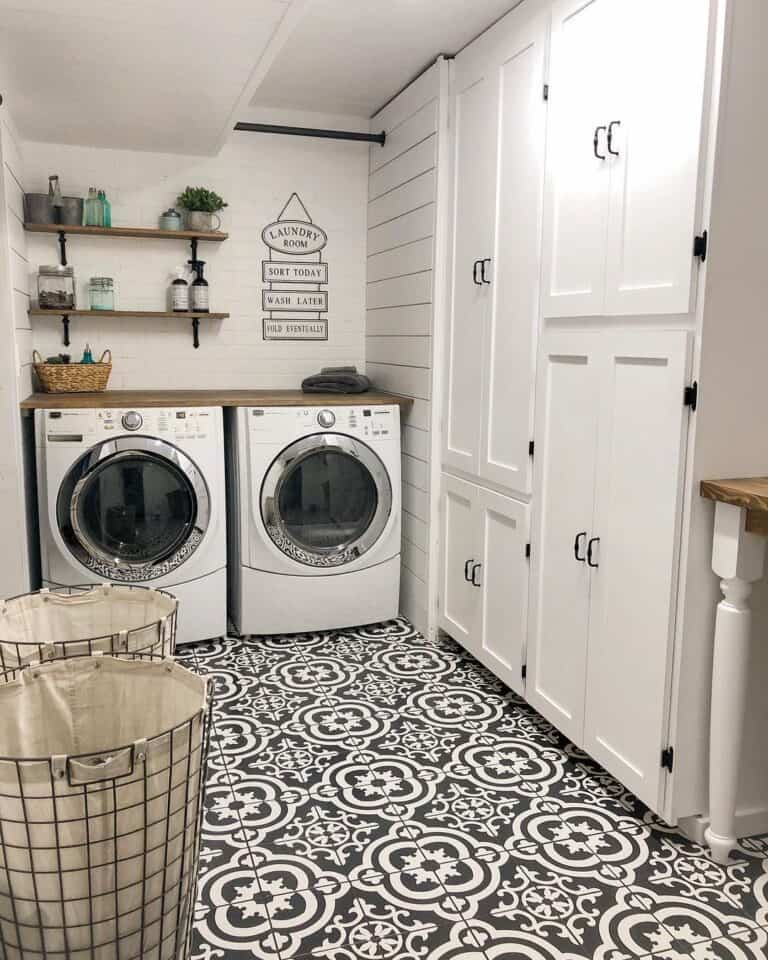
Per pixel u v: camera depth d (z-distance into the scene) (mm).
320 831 2314
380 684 3285
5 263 3100
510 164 2908
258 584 3654
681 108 2062
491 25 3045
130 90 3078
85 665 1326
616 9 2299
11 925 1137
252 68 2830
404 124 3812
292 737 2852
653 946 1881
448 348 3480
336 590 3744
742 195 2027
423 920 1963
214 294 4211
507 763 2691
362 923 1952
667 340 2139
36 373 3760
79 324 4020
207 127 3590
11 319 3133
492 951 1865
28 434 3475
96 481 3379
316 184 4289
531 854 2217
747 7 1957
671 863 2182
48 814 1081
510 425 2963
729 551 2055
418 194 3656
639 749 2318
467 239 3258
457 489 3443
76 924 1137
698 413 2074
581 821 2371
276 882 2096
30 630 1630
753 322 2092
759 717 2260
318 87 3828
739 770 2199
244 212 4207
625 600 2361
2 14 2381
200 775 1235
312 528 3697
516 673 3000
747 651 2084
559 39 2572
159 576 3477
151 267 4090
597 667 2504
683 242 2070
